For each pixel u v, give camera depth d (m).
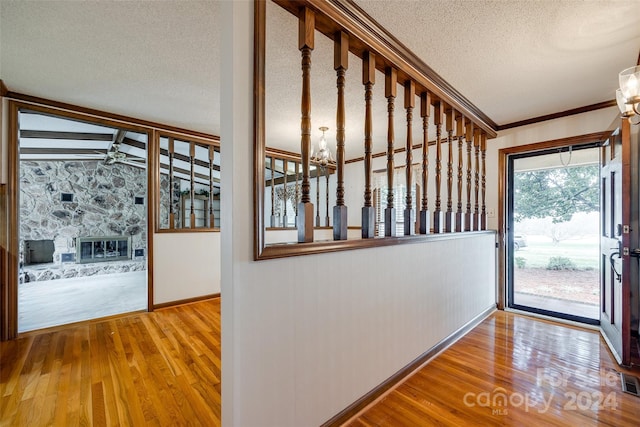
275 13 1.57
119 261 6.80
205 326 2.99
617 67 2.18
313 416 1.43
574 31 1.76
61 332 2.83
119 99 2.83
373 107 2.95
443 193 4.08
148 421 1.57
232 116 1.13
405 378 2.02
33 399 1.75
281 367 1.29
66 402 1.72
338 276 1.57
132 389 1.85
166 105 2.98
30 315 3.40
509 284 3.48
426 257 2.29
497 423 1.57
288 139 4.29
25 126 4.04
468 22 1.68
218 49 1.98
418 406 1.72
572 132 2.99
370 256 1.78
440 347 2.42
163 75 2.35
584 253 3.22
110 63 2.16
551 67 2.18
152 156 3.56
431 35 1.80
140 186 7.34
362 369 1.71
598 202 3.08
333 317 1.54
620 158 2.22
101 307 3.74
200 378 1.98
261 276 1.21
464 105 2.74
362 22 1.61
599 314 2.88
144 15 1.63
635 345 2.20
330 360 1.52
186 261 3.82
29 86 2.54
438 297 2.43
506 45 1.91
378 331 1.83
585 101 2.80
